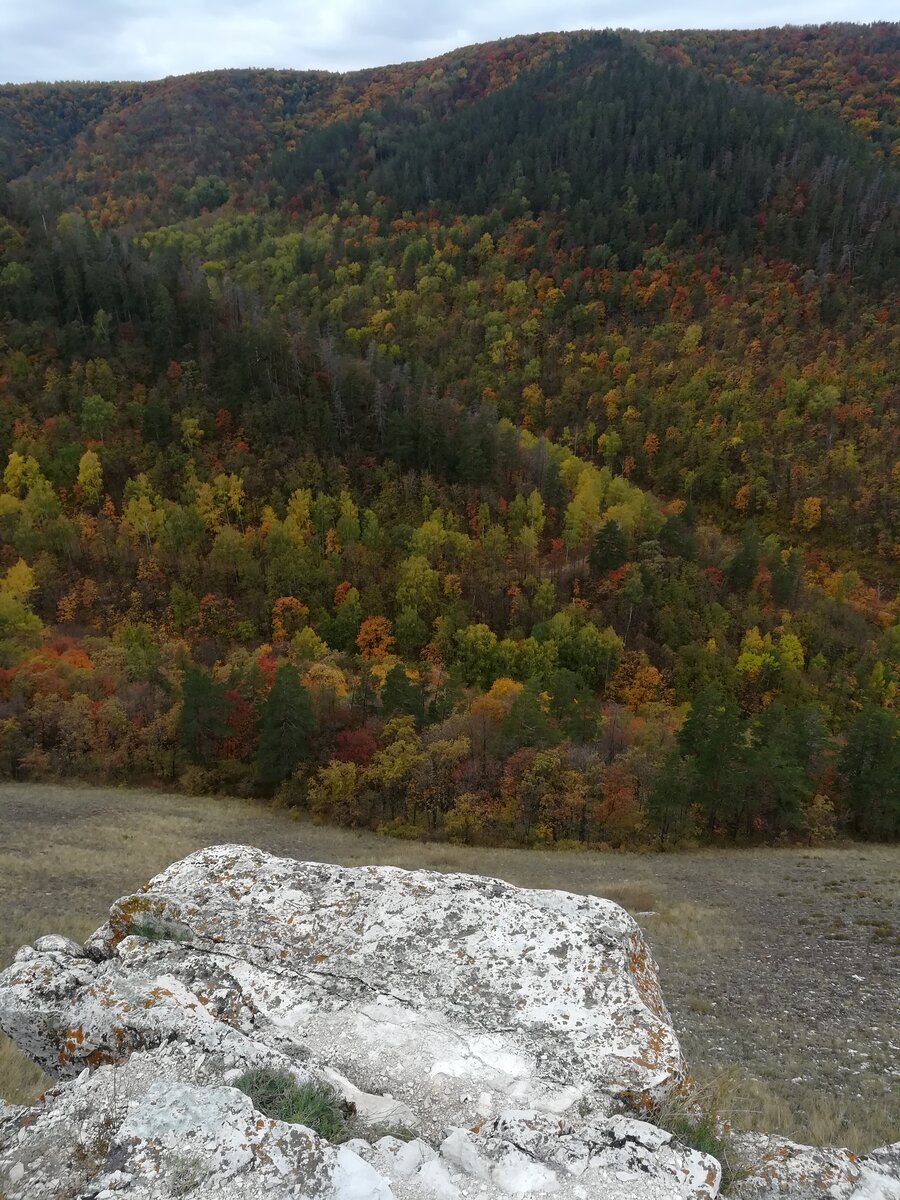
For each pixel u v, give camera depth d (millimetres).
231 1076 4164
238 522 92750
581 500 101812
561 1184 3648
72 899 22188
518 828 43312
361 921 5746
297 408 102875
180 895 5996
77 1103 3928
